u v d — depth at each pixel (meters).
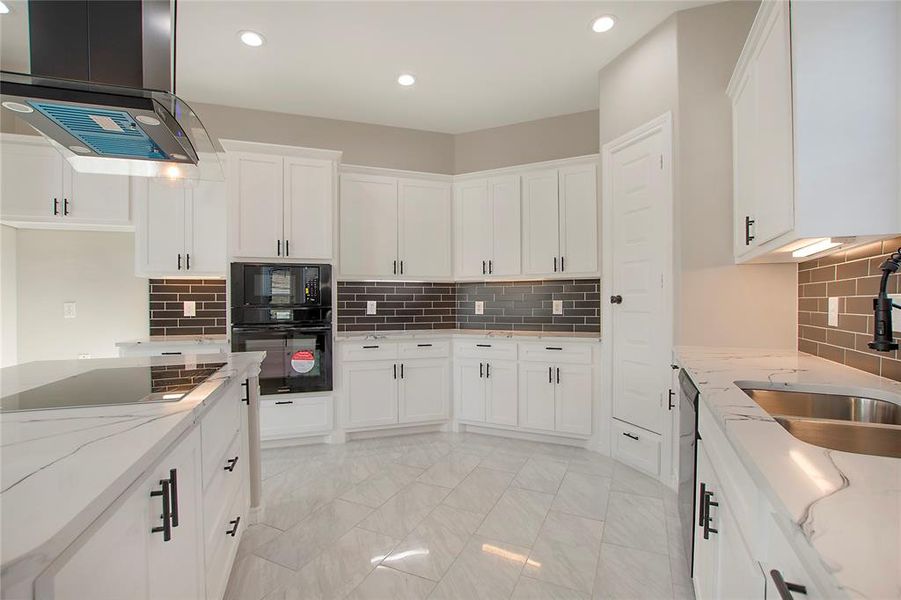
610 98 2.93
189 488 1.14
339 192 3.44
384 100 3.44
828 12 1.32
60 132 1.41
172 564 1.01
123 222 2.99
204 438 1.29
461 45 2.72
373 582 1.67
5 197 2.78
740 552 0.96
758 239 1.79
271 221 3.10
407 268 3.63
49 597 0.56
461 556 1.83
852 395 1.35
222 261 3.14
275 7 2.35
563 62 2.92
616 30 2.58
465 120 3.83
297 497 2.37
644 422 2.68
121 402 1.14
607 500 2.33
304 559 1.81
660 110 2.53
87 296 3.19
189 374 1.55
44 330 3.11
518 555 1.84
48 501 0.61
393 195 3.59
